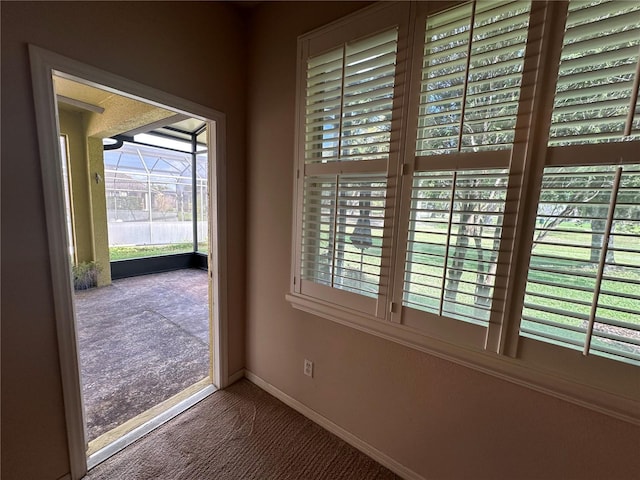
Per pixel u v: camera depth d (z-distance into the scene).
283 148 1.73
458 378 1.22
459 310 1.17
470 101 1.08
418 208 1.23
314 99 1.54
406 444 1.40
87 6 1.20
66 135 4.05
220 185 1.84
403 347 1.36
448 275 1.17
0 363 1.11
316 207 1.61
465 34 1.06
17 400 1.16
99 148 4.30
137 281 4.88
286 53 1.65
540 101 0.94
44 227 1.17
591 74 0.86
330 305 1.56
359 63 1.34
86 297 3.95
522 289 1.02
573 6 0.88
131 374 2.21
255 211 1.96
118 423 1.69
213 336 2.05
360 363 1.52
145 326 3.09
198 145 6.00
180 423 1.71
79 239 4.32
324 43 1.46
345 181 1.46
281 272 1.84
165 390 2.02
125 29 1.33
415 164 1.22
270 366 1.99
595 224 0.88
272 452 1.54
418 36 1.16
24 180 1.10
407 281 1.28
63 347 1.26
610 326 0.89
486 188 1.05
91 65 1.23
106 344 2.67
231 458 1.49
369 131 1.38
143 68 1.40
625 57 0.82
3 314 1.10
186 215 6.17
